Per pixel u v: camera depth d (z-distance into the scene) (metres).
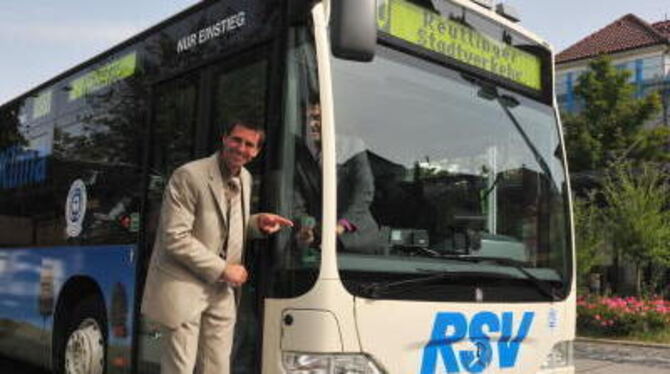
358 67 4.82
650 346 13.46
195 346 4.29
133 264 6.01
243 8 5.11
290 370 4.30
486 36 5.72
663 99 31.75
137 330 5.83
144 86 6.18
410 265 4.71
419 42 5.24
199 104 5.44
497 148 5.61
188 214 4.23
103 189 6.62
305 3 4.64
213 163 4.33
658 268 19.09
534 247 5.64
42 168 7.88
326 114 4.48
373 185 4.72
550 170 5.96
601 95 24.14
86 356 6.61
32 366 9.63
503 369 5.11
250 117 4.87
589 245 17.23
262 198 4.61
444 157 5.21
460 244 5.11
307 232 4.40
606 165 23.56
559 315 5.60
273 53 4.76
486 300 5.04
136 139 6.20
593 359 11.87
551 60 6.24
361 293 4.42
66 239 7.20
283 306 4.37
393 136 4.92
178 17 5.86
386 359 4.46
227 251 4.32
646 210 17.38
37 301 7.68
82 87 7.24
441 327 4.73
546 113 6.10
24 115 8.45
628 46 35.81
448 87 5.36
